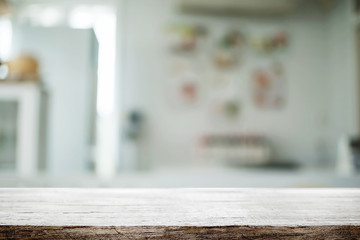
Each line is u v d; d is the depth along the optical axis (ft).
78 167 11.68
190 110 14.75
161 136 14.49
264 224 0.62
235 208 0.73
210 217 0.66
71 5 14.30
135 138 14.24
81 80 12.17
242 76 15.15
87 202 0.76
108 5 14.56
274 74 15.35
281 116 15.29
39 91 8.28
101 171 13.62
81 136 11.87
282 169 13.17
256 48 15.31
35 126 8.00
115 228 0.60
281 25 15.58
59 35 12.28
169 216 0.66
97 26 14.48
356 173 6.90
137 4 14.80
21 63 8.16
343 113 14.64
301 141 15.33
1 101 7.89
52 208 0.70
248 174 10.15
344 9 14.65
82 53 12.28
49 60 12.18
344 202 0.79
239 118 14.98
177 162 14.43
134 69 14.62
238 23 15.26
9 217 0.63
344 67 14.65
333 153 15.08
